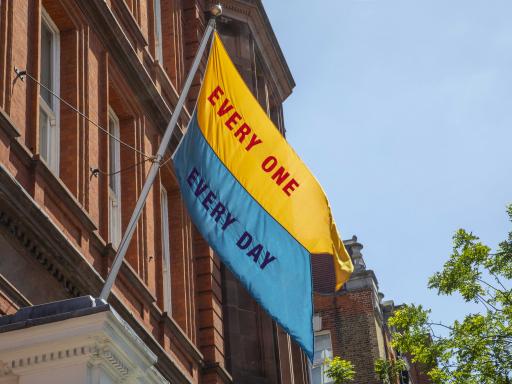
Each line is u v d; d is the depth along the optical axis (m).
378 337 54.12
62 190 18.72
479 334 27.23
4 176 15.79
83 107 21.30
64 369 11.35
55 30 21.78
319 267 56.88
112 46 23.61
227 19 34.78
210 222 18.58
